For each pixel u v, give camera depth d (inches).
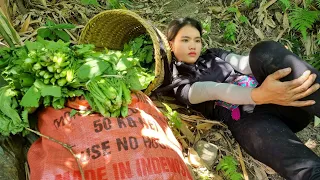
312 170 74.9
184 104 101.9
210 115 97.6
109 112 75.0
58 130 73.8
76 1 128.5
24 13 117.9
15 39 101.1
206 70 97.0
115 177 65.9
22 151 80.2
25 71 78.6
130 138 70.5
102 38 112.0
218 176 87.6
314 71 79.4
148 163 68.2
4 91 78.1
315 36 128.1
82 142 70.2
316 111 79.6
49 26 104.7
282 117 87.5
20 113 78.1
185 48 97.3
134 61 85.7
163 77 97.3
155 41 94.6
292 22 124.2
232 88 85.6
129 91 79.0
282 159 78.8
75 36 118.0
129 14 97.2
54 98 76.2
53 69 76.5
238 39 129.1
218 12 135.8
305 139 103.7
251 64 86.2
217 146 95.3
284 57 81.5
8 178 72.1
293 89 77.8
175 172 70.0
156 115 82.9
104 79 78.1
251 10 135.1
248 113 88.0
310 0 129.5
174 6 137.7
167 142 75.5
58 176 66.1
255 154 84.9
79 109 75.9
